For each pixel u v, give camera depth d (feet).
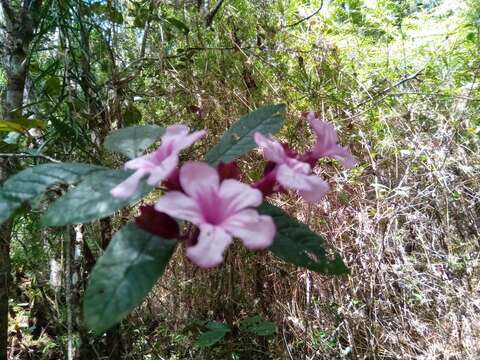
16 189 0.48
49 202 0.79
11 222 0.87
